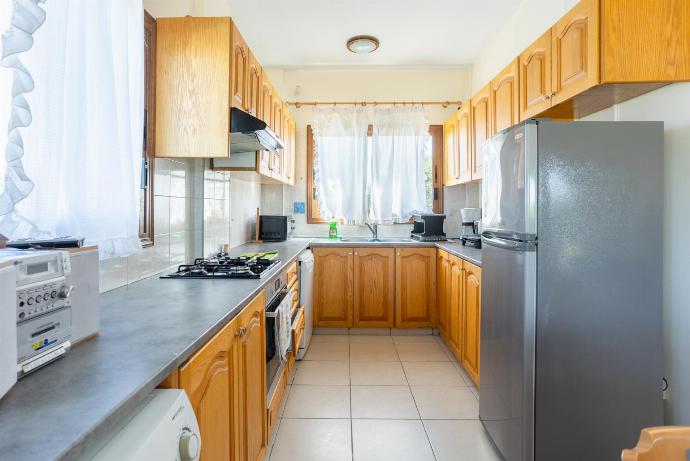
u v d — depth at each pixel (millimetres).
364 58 3779
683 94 1630
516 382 1598
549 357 1529
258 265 2061
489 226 1914
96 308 983
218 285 1633
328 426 2053
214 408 1068
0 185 893
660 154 1539
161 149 1938
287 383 2488
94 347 905
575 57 1807
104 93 1297
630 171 1535
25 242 947
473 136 3201
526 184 1522
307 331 3098
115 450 599
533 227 1521
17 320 729
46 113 1045
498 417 1792
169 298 1395
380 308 3590
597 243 1530
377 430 2020
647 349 1545
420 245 3551
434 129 4094
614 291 1534
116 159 1337
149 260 1845
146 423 676
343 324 3604
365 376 2670
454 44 3484
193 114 1945
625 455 658
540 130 1520
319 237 4148
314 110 4074
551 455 1534
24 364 743
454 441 1926
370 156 3961
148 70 1896
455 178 3666
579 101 1934
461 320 2711
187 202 2293
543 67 2117
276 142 2344
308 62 3873
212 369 1064
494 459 1788
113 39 1392
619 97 1858
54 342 831
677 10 1601
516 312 1596
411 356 3047
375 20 3049
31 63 1015
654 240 1538
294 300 2676
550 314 1526
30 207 1036
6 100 903
